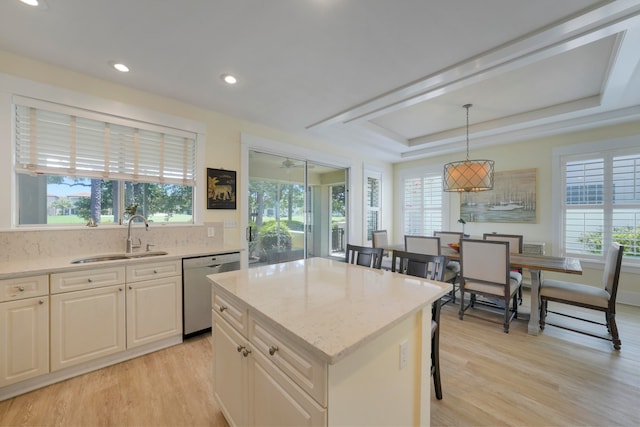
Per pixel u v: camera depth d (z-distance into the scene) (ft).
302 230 14.25
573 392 5.99
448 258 11.08
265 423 3.75
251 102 9.86
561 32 5.97
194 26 5.91
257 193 12.26
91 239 7.95
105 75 7.93
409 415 4.14
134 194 9.02
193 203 10.08
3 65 6.75
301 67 7.58
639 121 11.25
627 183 11.61
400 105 9.97
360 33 6.16
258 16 5.61
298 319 3.46
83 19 5.66
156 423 5.14
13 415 5.29
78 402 5.67
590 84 9.34
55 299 6.21
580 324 9.61
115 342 7.02
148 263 7.55
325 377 2.82
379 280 5.43
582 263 12.55
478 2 5.24
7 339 5.70
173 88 8.75
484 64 7.29
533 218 14.01
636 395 5.88
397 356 3.86
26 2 5.15
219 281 5.29
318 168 15.14
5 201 6.78
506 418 5.25
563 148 13.15
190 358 7.38
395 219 20.18
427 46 6.64
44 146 7.39
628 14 5.43
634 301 11.41
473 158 16.11
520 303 11.84
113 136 8.46
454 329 9.32
